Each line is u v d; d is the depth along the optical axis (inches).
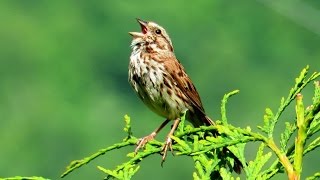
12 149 1647.4
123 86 1806.1
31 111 1744.6
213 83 1813.5
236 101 1716.3
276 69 1769.2
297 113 187.8
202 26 1883.6
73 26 1920.5
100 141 1676.9
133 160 205.3
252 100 1716.3
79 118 1712.6
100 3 1955.0
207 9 1900.8
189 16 1899.6
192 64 1823.3
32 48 1893.5
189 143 210.4
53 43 1889.8
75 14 1929.1
